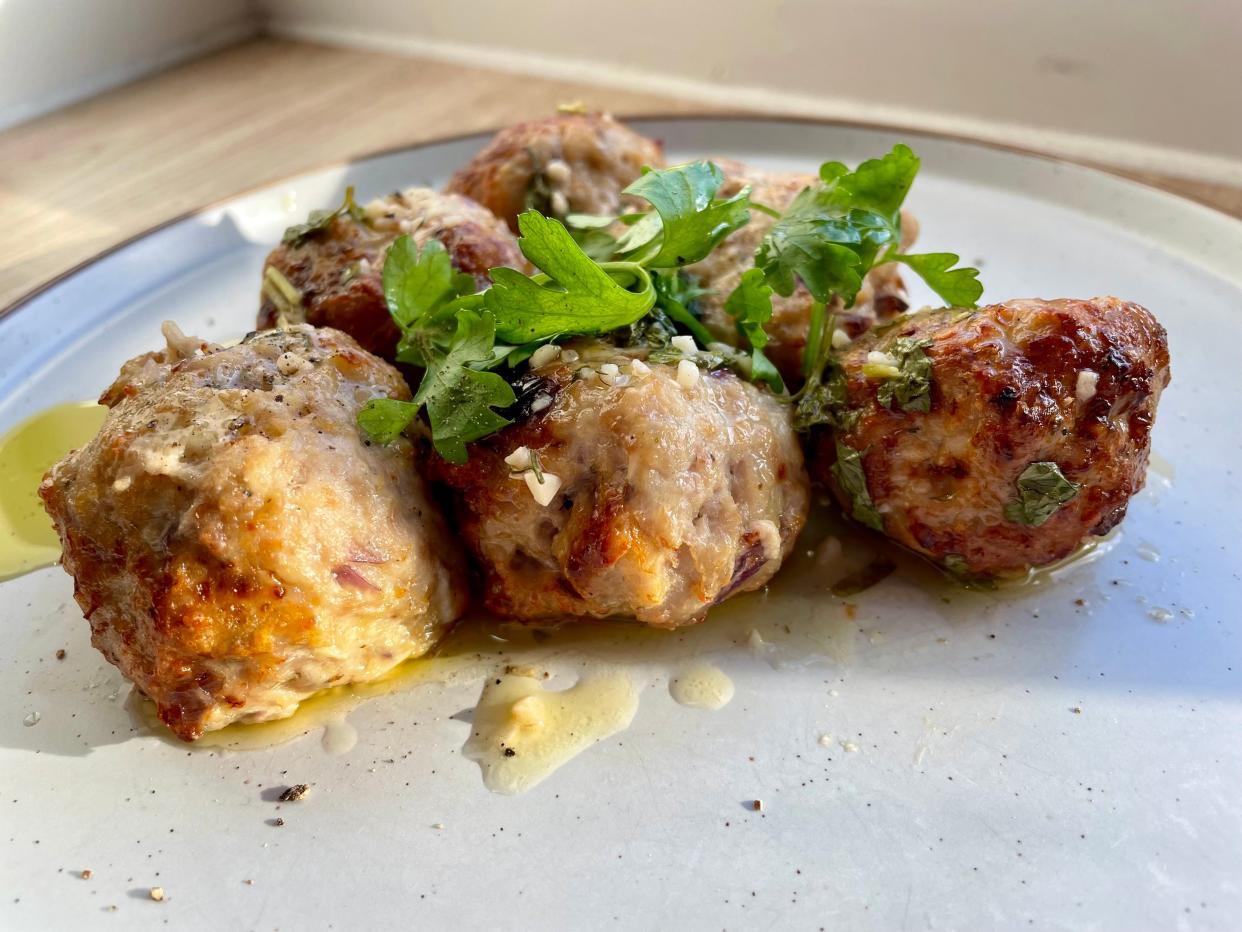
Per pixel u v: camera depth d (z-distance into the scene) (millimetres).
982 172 209
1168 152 251
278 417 117
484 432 121
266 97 300
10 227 228
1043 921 100
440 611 130
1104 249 189
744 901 103
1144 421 127
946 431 125
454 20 324
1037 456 123
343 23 342
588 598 126
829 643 131
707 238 133
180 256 195
